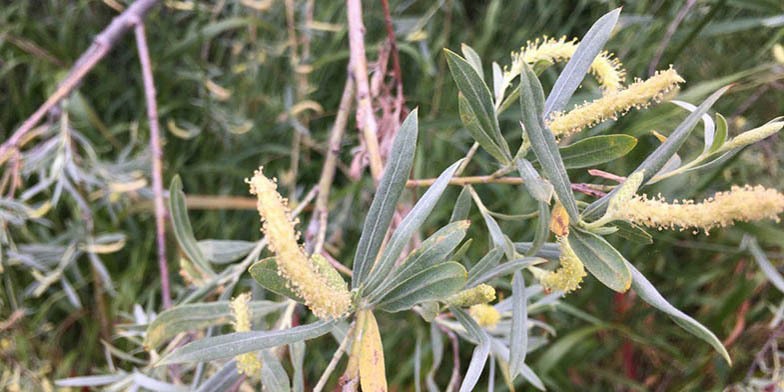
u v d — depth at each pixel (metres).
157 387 0.27
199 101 0.49
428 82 0.47
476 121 0.19
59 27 0.51
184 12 0.51
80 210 0.41
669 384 0.42
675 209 0.15
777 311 0.34
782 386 0.31
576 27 0.49
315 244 0.29
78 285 0.43
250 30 0.50
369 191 0.44
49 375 0.41
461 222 0.18
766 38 0.42
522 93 0.17
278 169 0.50
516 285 0.20
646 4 0.44
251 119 0.51
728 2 0.37
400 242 0.18
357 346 0.18
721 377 0.35
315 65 0.45
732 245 0.40
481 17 0.51
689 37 0.33
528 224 0.41
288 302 0.25
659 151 0.17
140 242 0.46
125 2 0.49
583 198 0.28
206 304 0.24
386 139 0.30
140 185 0.39
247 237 0.50
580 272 0.18
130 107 0.53
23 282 0.44
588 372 0.44
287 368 0.33
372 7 0.51
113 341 0.42
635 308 0.41
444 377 0.43
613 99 0.18
